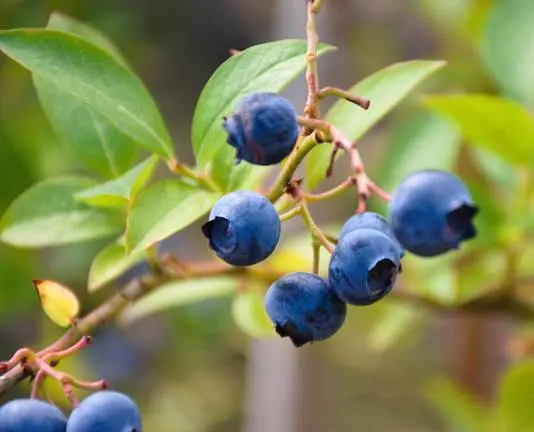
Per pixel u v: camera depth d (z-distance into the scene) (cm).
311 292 38
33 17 62
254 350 68
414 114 53
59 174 64
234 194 38
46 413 39
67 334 41
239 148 37
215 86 40
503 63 51
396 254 38
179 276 44
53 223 45
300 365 65
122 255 43
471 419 54
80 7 65
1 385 39
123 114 41
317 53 39
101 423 38
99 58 41
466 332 64
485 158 52
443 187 40
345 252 38
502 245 49
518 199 50
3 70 61
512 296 49
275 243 38
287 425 65
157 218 39
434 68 43
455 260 50
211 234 38
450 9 62
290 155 39
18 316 68
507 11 52
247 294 51
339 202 66
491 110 48
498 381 59
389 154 53
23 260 59
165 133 41
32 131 63
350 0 70
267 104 37
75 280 68
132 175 43
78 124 45
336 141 38
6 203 58
